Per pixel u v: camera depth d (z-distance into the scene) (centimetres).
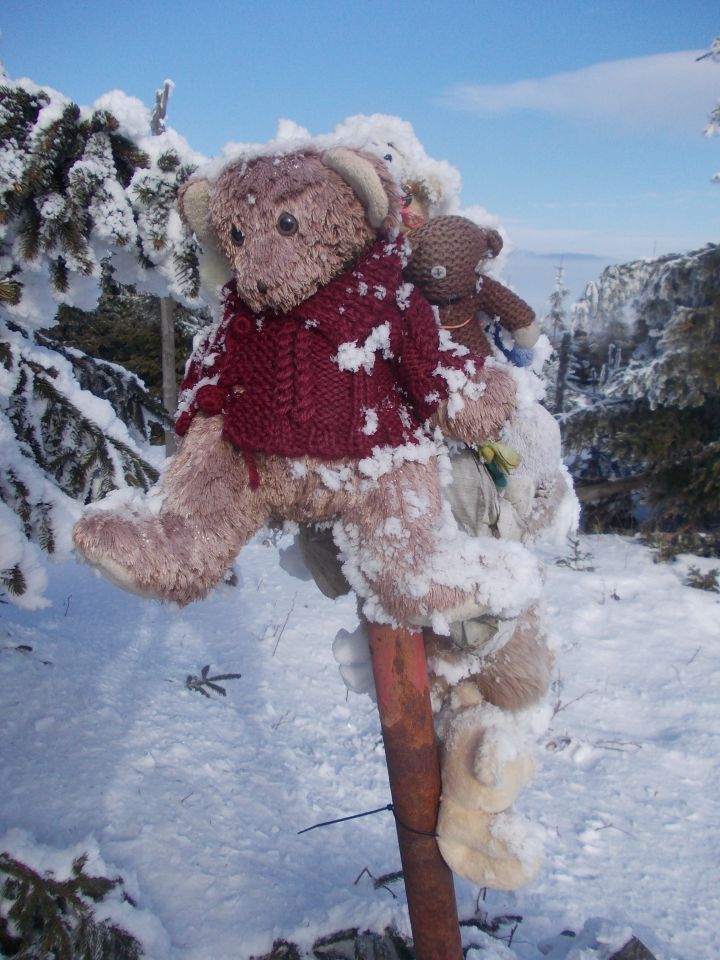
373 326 178
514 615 176
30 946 276
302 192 167
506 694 204
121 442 397
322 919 347
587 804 511
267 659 654
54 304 389
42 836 368
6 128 343
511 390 182
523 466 196
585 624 807
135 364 1401
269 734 540
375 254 181
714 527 1084
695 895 433
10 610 639
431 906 214
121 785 430
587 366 1556
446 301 195
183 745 491
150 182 353
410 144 206
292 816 450
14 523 306
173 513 173
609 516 1190
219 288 195
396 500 175
